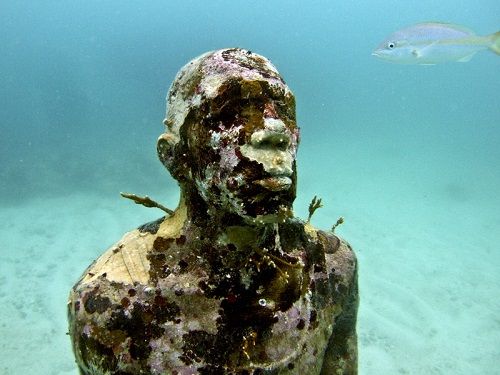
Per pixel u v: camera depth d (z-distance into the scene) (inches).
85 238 363.6
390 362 199.8
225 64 46.9
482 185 625.3
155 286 50.4
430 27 168.2
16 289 280.4
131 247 54.7
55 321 242.5
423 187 579.2
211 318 49.6
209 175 44.8
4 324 240.5
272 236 53.1
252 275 51.6
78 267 307.6
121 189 512.1
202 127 45.1
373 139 1099.3
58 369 206.2
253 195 42.0
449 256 329.1
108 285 50.5
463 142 1228.5
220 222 49.6
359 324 225.1
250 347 48.9
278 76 48.4
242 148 41.6
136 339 48.1
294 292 53.0
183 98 49.8
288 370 50.9
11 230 397.4
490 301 259.0
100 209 442.3
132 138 888.9
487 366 198.7
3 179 576.1
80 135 972.6
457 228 407.8
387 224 401.1
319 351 55.6
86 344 48.5
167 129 53.0
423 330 223.0
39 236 375.6
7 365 209.6
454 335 221.5
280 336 51.1
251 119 42.7
